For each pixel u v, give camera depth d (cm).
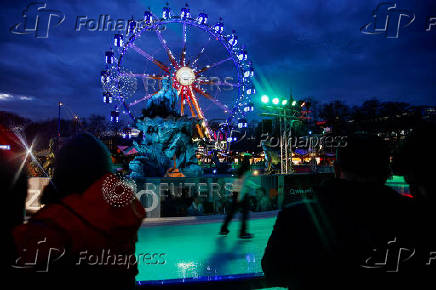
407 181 153
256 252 528
